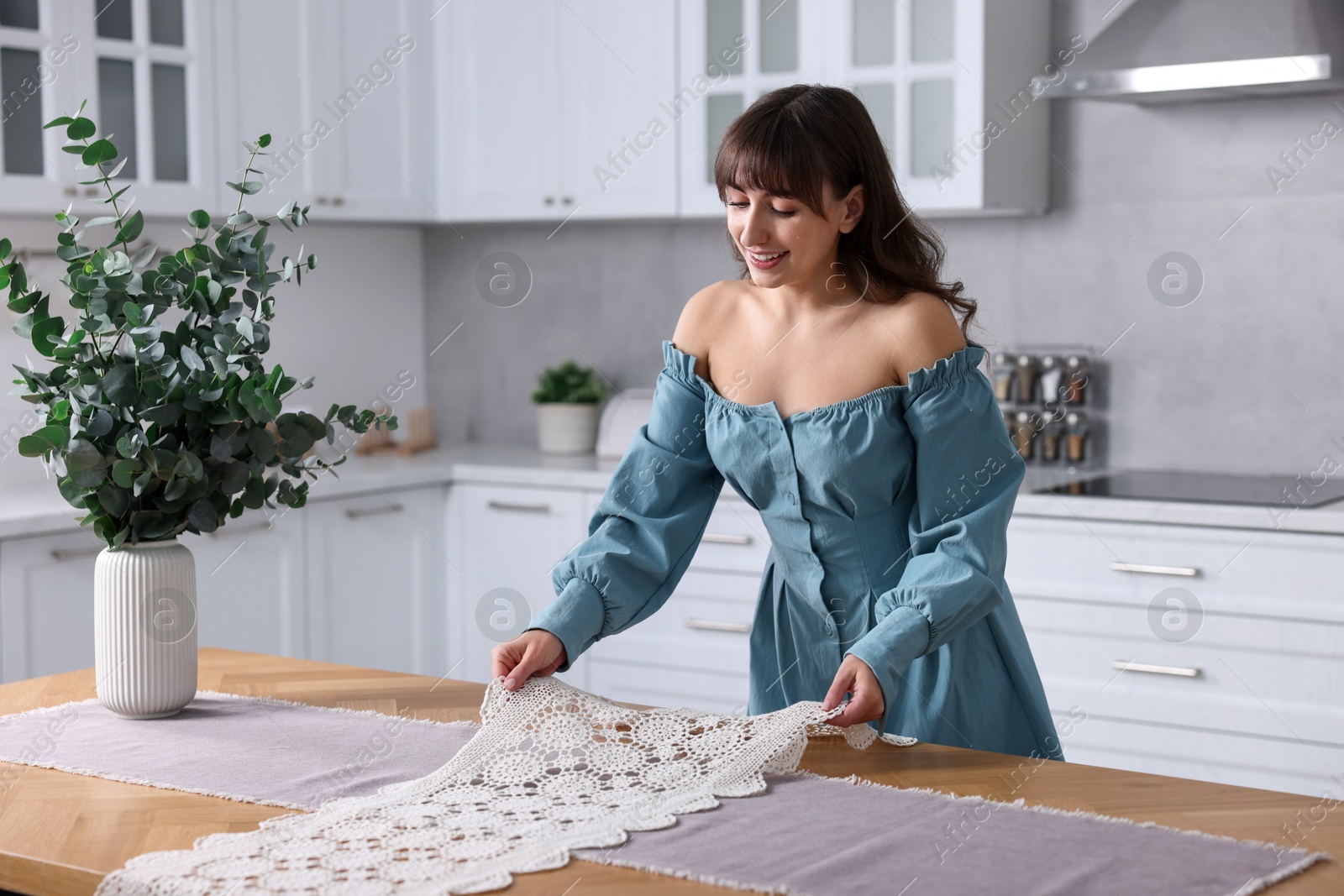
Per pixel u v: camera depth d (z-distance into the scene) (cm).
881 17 321
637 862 107
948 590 143
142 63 317
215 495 156
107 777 132
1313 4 280
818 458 158
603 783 127
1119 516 280
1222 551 271
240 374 176
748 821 117
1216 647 273
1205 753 275
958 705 162
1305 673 265
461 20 378
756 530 325
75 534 292
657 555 161
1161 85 293
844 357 161
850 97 155
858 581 166
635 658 347
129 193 315
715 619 333
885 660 136
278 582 338
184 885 103
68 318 333
